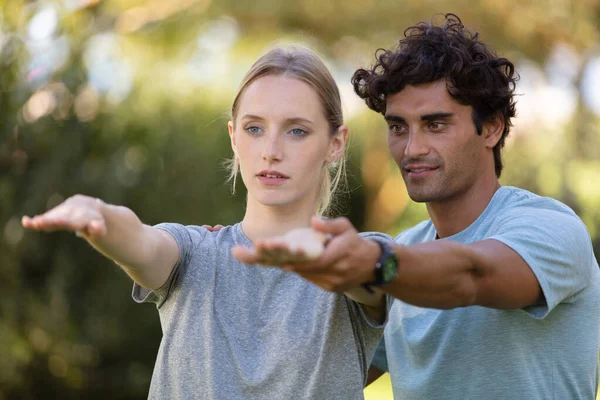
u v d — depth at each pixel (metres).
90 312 8.47
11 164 8.01
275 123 2.51
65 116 8.02
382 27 10.52
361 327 2.46
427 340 3.05
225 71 8.92
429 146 3.04
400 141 3.14
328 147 2.62
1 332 7.93
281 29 10.41
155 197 8.51
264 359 2.40
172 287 2.52
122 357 9.00
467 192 3.12
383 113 3.24
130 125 8.39
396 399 3.19
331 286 1.99
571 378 3.00
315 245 1.87
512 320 2.94
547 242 2.66
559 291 2.71
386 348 3.25
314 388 2.36
